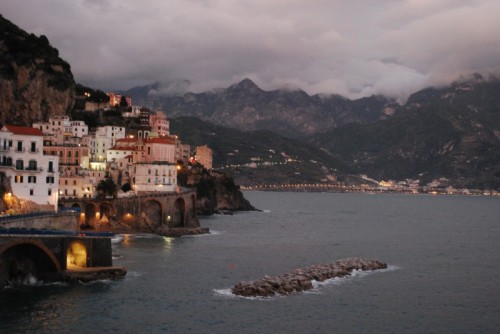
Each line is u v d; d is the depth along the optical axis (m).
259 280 122.12
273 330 95.75
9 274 116.56
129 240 198.38
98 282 121.19
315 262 164.62
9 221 125.06
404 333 96.56
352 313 106.31
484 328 100.25
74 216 148.38
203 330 94.69
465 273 149.62
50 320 95.50
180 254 168.62
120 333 91.69
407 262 166.88
